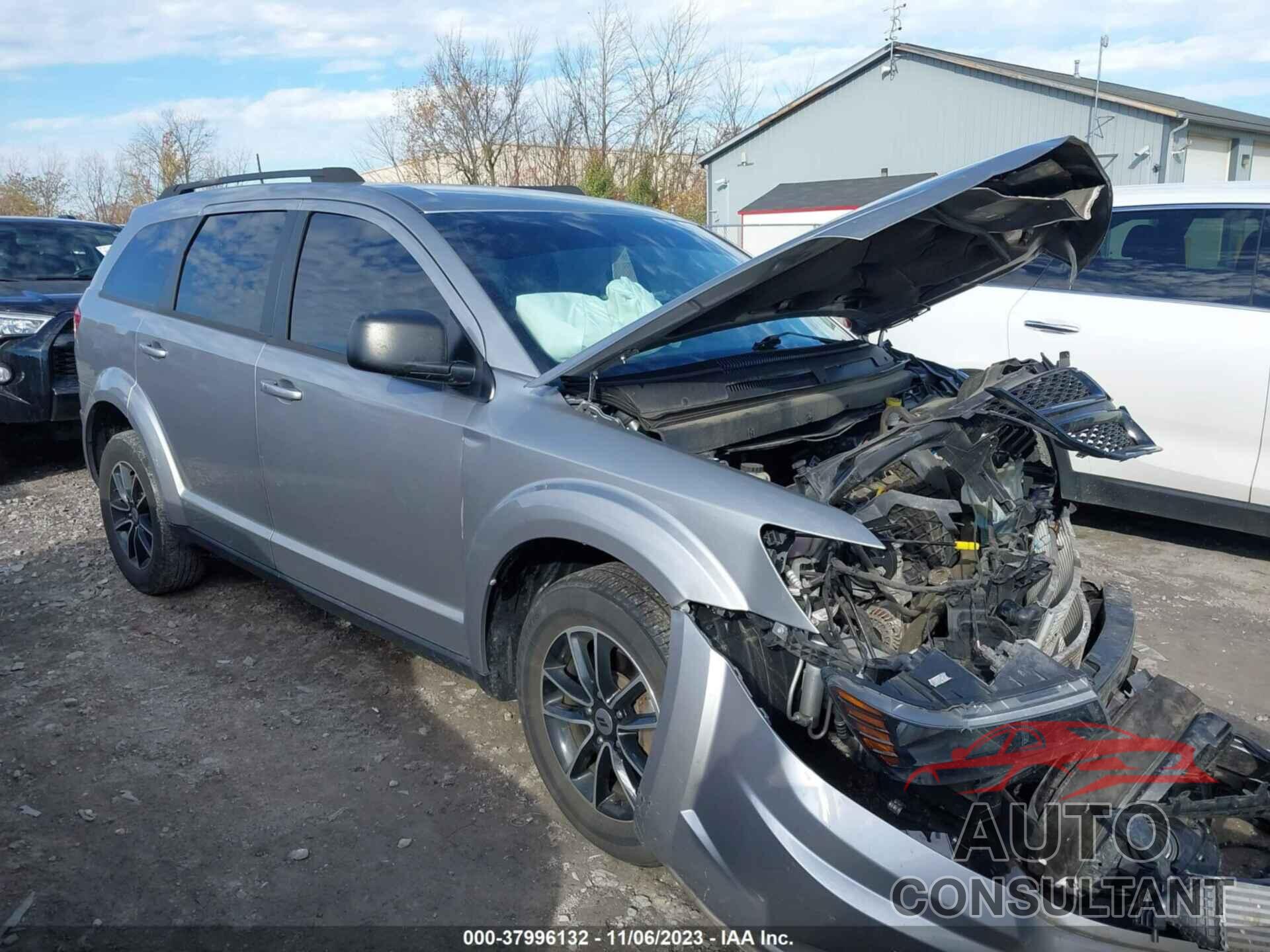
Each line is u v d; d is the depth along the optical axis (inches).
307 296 140.0
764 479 97.0
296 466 138.0
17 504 247.0
